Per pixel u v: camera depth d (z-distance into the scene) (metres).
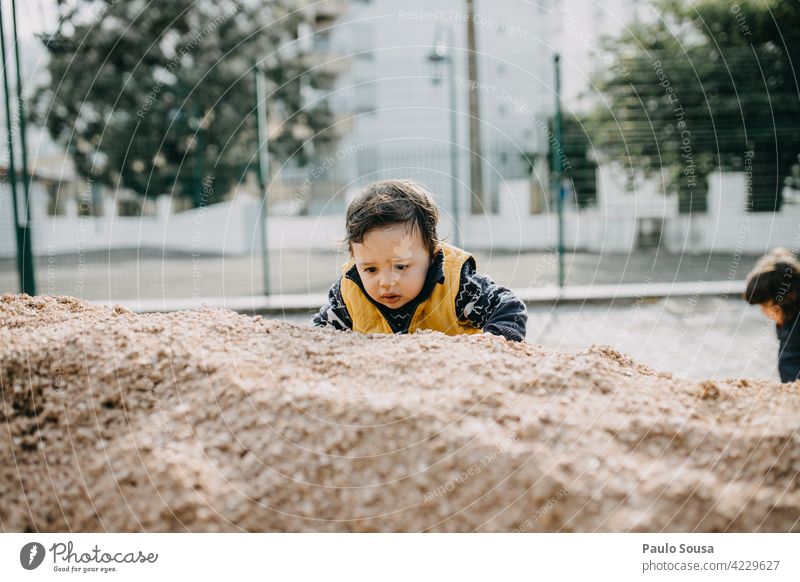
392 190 1.99
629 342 5.62
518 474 1.10
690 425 1.19
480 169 12.38
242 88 16.09
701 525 1.07
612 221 12.51
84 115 14.59
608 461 1.12
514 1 13.70
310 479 1.12
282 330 1.45
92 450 1.17
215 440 1.15
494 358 1.31
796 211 10.84
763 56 10.65
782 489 1.11
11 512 1.15
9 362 1.28
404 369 1.28
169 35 15.38
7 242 7.90
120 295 8.76
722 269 9.82
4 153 7.33
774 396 1.31
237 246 13.34
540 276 9.33
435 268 2.04
